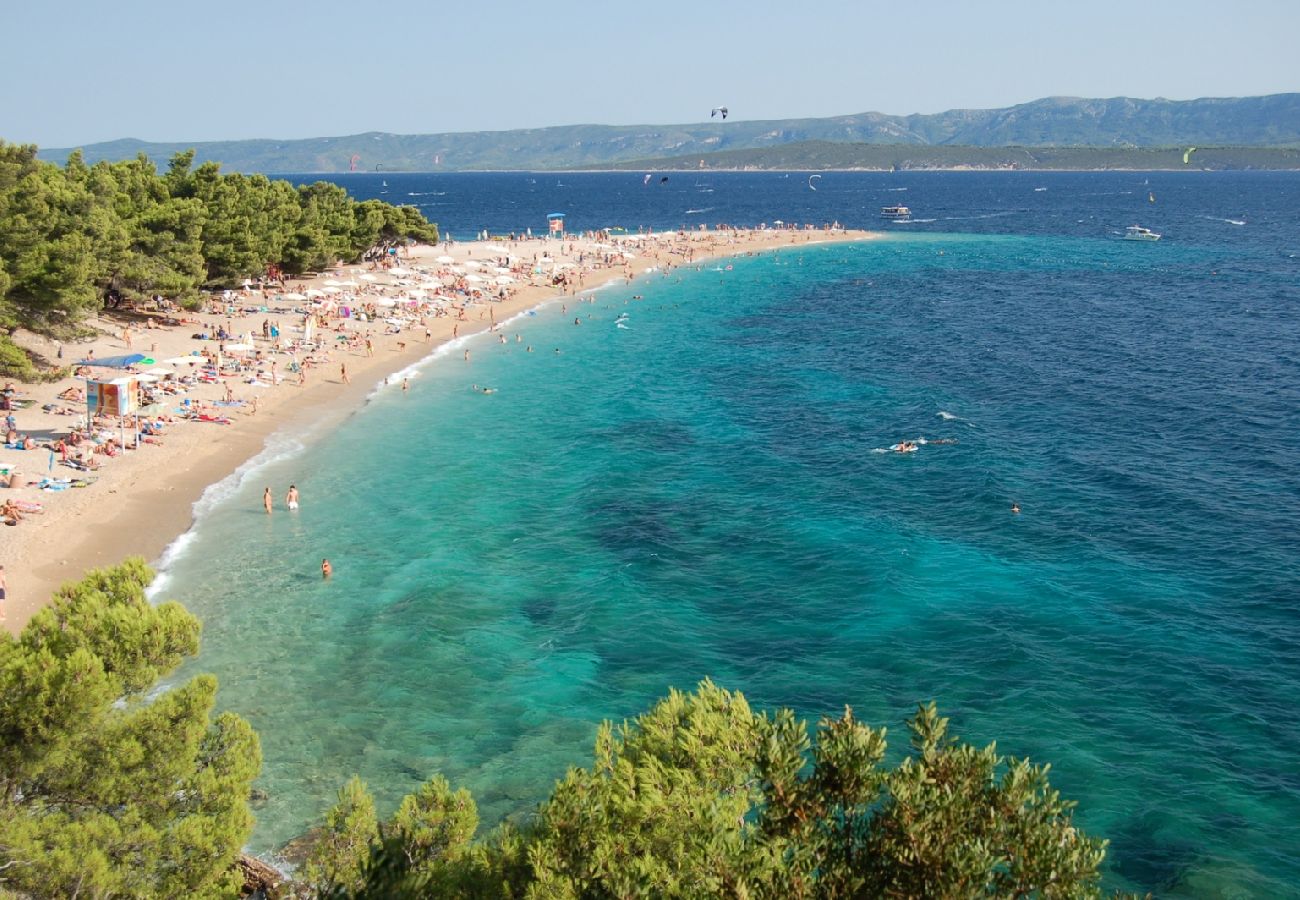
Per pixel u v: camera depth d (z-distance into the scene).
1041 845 11.48
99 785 16.75
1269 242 186.38
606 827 15.17
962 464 57.75
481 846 16.52
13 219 55.84
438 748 30.30
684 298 124.94
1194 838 26.38
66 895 15.30
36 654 17.11
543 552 45.34
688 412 70.81
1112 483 54.47
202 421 60.66
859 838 12.46
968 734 31.27
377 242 130.75
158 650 18.34
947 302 121.44
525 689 33.81
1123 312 111.38
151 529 45.12
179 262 79.00
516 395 74.81
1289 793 28.19
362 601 39.81
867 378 81.44
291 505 49.06
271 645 36.03
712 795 15.28
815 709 32.84
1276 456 58.56
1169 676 34.50
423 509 50.28
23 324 59.03
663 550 45.53
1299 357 85.12
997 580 42.31
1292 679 34.22
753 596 41.09
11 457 49.91
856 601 40.53
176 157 94.44
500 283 122.50
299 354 79.25
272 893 21.58
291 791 27.78
